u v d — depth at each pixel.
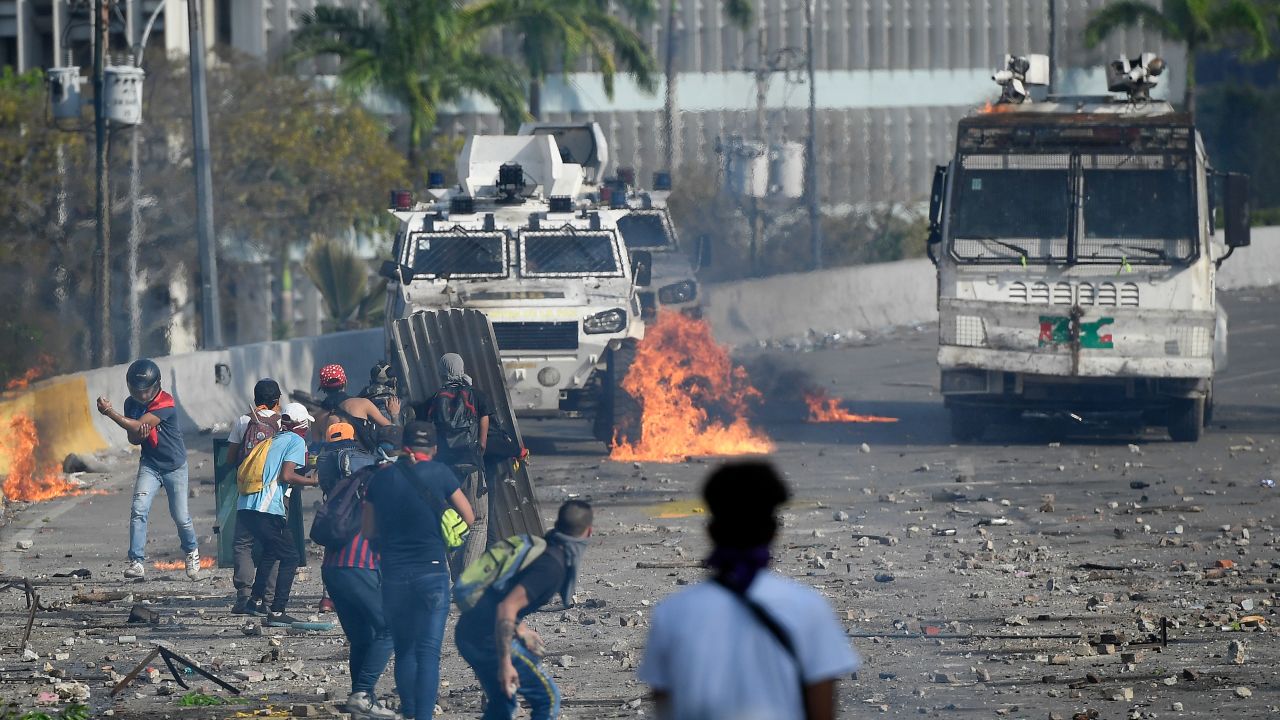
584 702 31.81
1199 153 73.00
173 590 45.25
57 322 137.50
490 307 71.50
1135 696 31.22
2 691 33.09
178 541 54.12
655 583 44.22
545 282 73.00
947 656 35.19
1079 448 73.00
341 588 30.33
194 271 152.00
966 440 75.81
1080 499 58.28
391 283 78.44
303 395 74.56
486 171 83.00
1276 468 65.62
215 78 156.38
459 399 42.19
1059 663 34.09
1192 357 70.69
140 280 147.50
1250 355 116.00
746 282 132.62
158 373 47.06
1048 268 71.69
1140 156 72.06
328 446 39.84
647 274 74.19
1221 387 99.38
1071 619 38.59
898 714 30.17
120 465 74.75
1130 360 70.94
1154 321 70.81
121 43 192.50
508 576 25.16
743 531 15.66
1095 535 50.88
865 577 44.44
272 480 40.28
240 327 169.50
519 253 73.75
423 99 171.75
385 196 162.75
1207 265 71.88
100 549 52.69
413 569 29.05
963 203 72.50
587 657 35.97
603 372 72.69
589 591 43.22
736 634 15.27
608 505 58.53
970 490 60.75
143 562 47.09
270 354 95.12
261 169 157.12
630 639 37.66
